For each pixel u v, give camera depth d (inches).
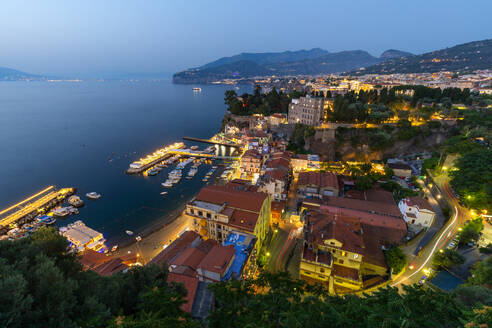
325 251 2268.7
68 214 3855.8
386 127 5467.5
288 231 3105.3
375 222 2780.5
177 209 4028.1
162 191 4633.4
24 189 4680.1
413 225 2881.4
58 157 6304.1
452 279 2075.5
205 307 1476.4
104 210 4010.8
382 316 1034.1
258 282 1670.8
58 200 4224.9
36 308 817.5
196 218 2743.6
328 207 3073.3
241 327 1165.1
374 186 3833.7
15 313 727.7
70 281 930.7
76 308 923.4
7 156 6269.7
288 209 3575.3
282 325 1225.4
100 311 944.9
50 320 805.2
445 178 3747.5
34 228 3479.3
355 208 3095.5
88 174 5349.4
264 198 2738.7
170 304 1121.4
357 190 3740.2
